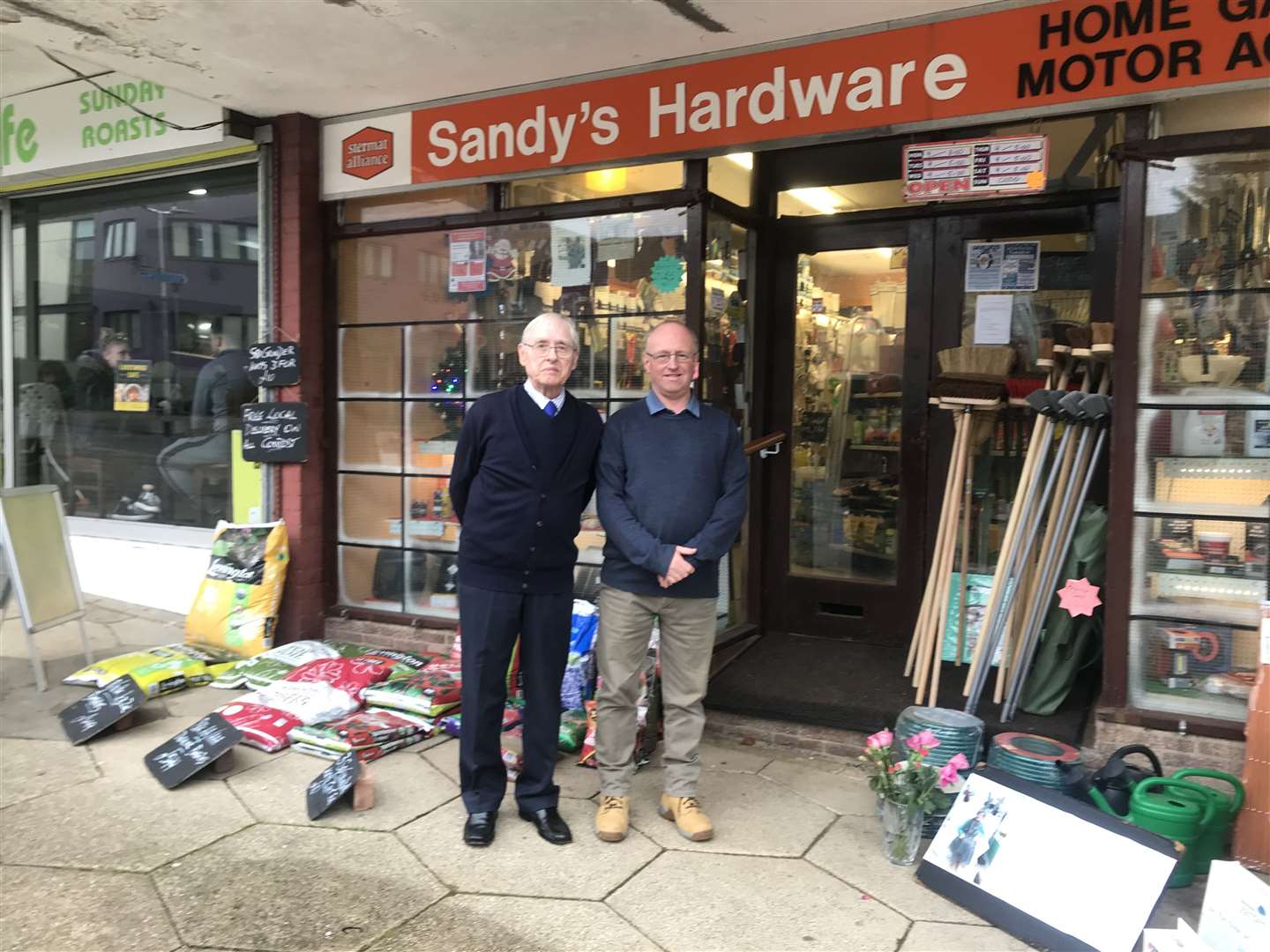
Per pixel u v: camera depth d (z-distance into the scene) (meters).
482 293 4.66
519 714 3.83
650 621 3.09
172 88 4.49
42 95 5.54
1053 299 4.20
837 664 4.39
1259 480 3.15
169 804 3.23
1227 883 2.31
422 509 4.93
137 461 5.89
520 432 2.94
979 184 3.61
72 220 6.07
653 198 4.09
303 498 4.98
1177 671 3.28
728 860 2.90
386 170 4.75
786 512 4.84
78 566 6.16
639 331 4.23
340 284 5.03
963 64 3.46
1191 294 3.19
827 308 4.70
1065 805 2.60
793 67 3.75
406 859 2.89
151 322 5.74
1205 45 3.06
